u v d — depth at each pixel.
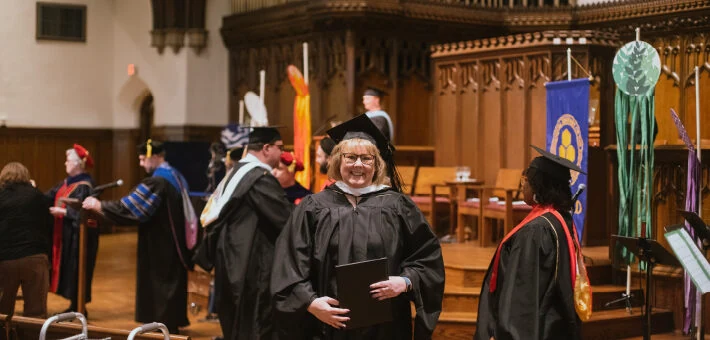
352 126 4.23
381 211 3.97
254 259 6.04
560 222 4.14
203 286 9.18
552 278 4.08
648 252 5.23
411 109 12.52
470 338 6.86
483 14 12.55
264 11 13.39
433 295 3.97
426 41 12.57
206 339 7.54
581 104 7.26
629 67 6.72
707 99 9.74
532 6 12.46
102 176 15.41
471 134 10.45
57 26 14.83
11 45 14.45
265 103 13.77
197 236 7.83
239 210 6.07
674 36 10.09
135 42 15.05
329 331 3.93
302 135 10.25
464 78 10.54
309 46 12.74
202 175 11.94
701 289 4.73
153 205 7.59
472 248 8.61
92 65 15.19
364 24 11.95
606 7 11.52
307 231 3.96
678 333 7.14
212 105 14.53
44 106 14.77
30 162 14.66
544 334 4.02
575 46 9.00
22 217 7.17
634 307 7.38
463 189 9.01
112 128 15.48
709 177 7.00
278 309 3.87
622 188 7.18
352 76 12.02
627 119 7.17
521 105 9.70
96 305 9.14
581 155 7.27
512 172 9.10
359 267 3.71
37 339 4.43
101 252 13.34
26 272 7.18
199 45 14.32
